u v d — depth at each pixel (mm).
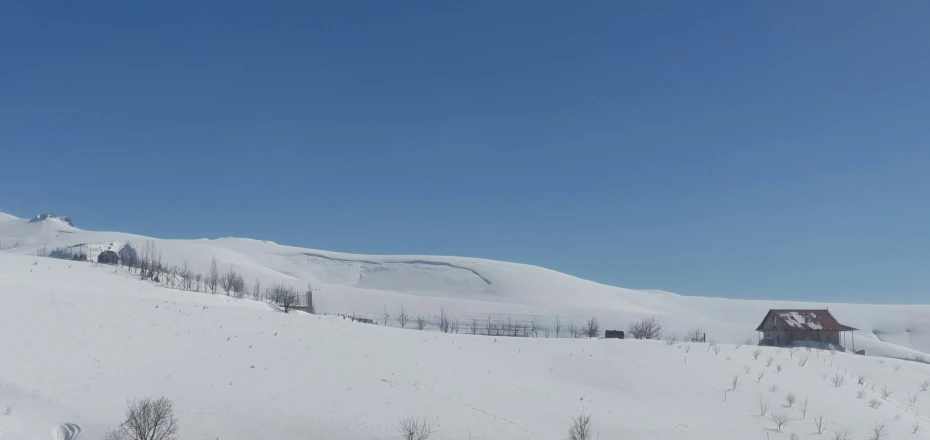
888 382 37438
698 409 32594
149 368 32906
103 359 33094
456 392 34344
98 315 39719
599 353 42250
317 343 40375
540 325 124312
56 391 28562
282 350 38250
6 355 31266
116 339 36156
